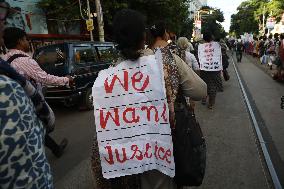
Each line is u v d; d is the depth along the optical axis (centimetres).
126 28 198
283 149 485
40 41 1505
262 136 545
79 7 1644
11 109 116
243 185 375
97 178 226
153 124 206
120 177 222
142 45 212
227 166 428
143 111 206
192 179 209
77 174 428
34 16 1512
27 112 122
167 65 212
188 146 208
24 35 424
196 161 209
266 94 938
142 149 210
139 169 211
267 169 416
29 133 120
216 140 534
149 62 204
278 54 1191
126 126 208
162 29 307
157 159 210
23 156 117
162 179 217
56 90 741
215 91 750
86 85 788
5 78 119
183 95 224
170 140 203
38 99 149
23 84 137
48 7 1573
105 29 1838
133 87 205
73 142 563
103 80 207
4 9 141
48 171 132
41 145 127
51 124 167
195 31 3756
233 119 663
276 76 1216
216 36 1095
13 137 115
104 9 1645
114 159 212
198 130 217
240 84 1154
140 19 203
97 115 208
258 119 657
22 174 117
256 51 2670
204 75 743
